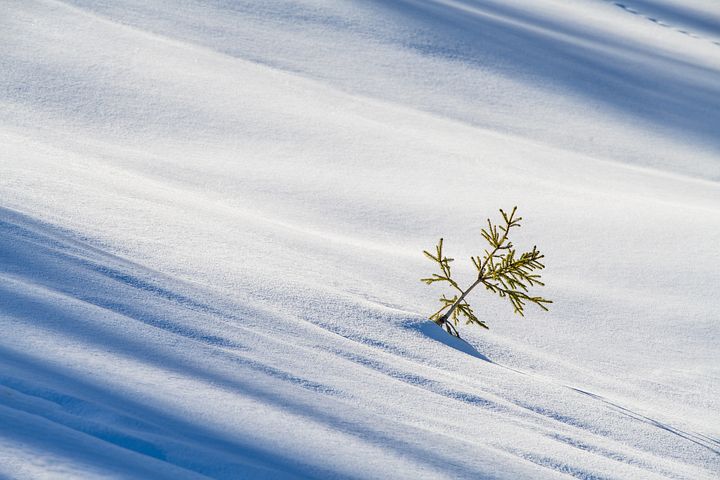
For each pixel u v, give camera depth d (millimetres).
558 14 81250
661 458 9562
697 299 23156
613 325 20500
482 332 16109
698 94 63812
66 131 28938
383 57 53031
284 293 11617
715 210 34469
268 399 6102
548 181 35281
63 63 36469
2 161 16656
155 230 13797
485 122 46469
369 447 5688
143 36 44062
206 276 11125
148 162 27344
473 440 6840
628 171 42469
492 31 64812
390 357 9594
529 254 14578
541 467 6672
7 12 41625
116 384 5465
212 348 7129
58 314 6793
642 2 99812
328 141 34625
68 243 9906
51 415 4633
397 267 21016
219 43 47188
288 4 57875
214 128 33375
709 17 99312
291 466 4945
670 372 17938
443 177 32812
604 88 59406
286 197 27078
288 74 44906
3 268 7844
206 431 5090
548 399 10547
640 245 27016
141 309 7750
